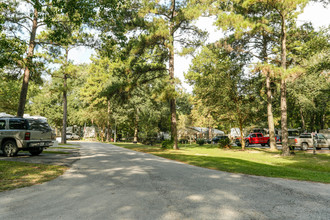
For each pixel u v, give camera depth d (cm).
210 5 2108
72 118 5803
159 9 2212
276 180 727
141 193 524
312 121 3775
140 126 5053
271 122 2384
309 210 412
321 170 1109
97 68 4262
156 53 2262
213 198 485
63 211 402
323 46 1756
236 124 2631
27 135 1205
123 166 971
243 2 1664
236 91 2394
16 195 509
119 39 1365
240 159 1402
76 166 961
